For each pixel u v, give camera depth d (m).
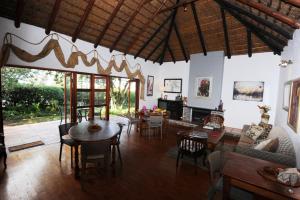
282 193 1.47
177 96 7.46
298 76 3.12
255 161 2.12
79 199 2.39
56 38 4.45
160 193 2.59
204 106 6.52
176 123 7.10
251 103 5.63
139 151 4.22
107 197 2.46
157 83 8.13
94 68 5.43
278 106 4.75
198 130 4.16
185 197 2.51
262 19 3.90
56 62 4.53
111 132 3.10
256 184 1.60
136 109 7.32
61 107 8.39
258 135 3.91
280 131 3.42
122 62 6.27
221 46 5.89
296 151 2.78
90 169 3.23
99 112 6.12
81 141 2.56
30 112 7.74
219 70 6.10
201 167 3.45
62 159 3.60
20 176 2.91
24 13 3.70
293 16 3.34
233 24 4.94
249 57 5.61
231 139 5.34
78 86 5.29
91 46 5.27
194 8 4.77
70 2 3.85
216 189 2.06
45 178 2.88
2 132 3.62
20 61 3.91
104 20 4.64
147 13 4.91
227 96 6.11
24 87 7.54
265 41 4.80
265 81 5.36
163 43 6.68
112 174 3.10
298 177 1.63
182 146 3.35
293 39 3.70
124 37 5.59
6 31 3.64
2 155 3.19
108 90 6.07
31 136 5.05
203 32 5.65
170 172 3.23
